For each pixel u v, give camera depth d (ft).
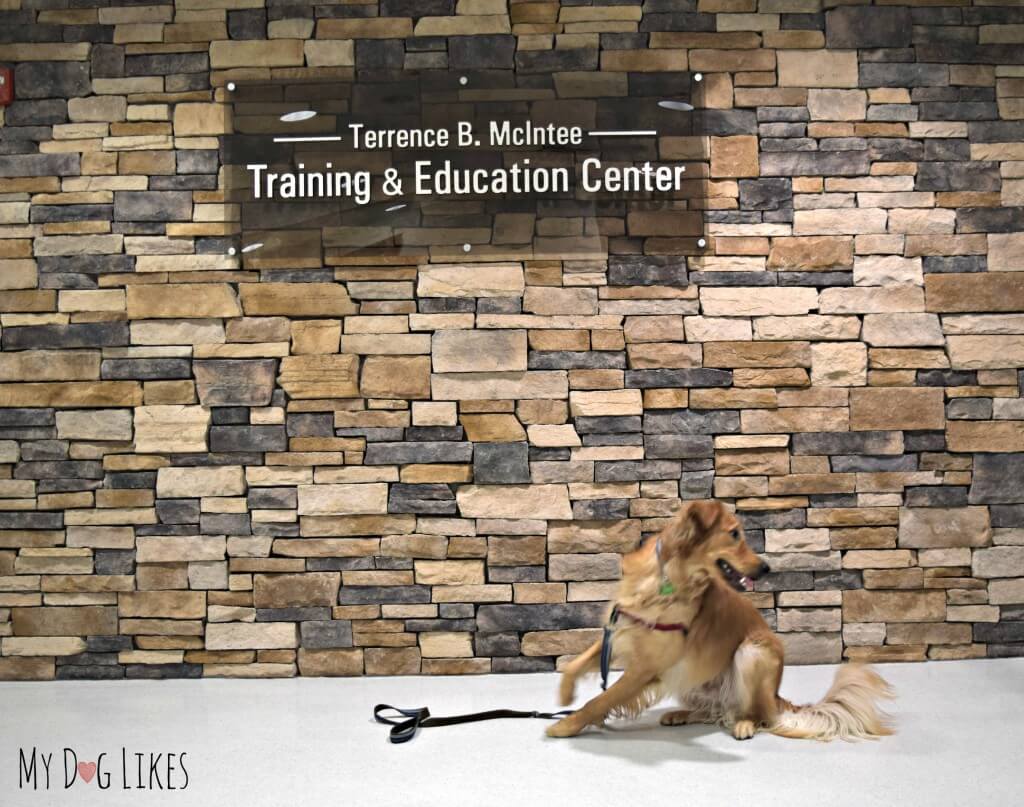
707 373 11.16
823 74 11.20
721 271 11.19
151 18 11.08
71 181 11.10
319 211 11.07
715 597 9.25
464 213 11.07
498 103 11.04
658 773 8.09
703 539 8.88
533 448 11.13
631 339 11.14
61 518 11.11
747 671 9.12
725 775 8.04
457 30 11.05
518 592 11.13
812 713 9.02
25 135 11.10
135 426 11.09
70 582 11.12
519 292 11.11
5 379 11.10
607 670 9.12
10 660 11.11
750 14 11.16
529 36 11.07
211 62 11.07
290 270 11.09
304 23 11.05
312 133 11.05
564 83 11.05
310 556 11.12
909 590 11.27
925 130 11.25
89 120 11.10
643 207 11.12
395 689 10.60
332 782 7.96
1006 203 11.29
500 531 11.12
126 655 11.14
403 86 11.02
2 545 11.11
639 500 11.15
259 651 11.15
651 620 8.91
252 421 11.10
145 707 10.03
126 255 11.09
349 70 11.05
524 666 11.16
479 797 7.63
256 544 11.12
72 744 8.92
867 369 11.25
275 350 11.10
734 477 11.18
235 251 11.08
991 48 11.28
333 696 10.37
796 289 11.19
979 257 11.28
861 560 11.24
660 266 11.15
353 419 11.10
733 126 11.17
